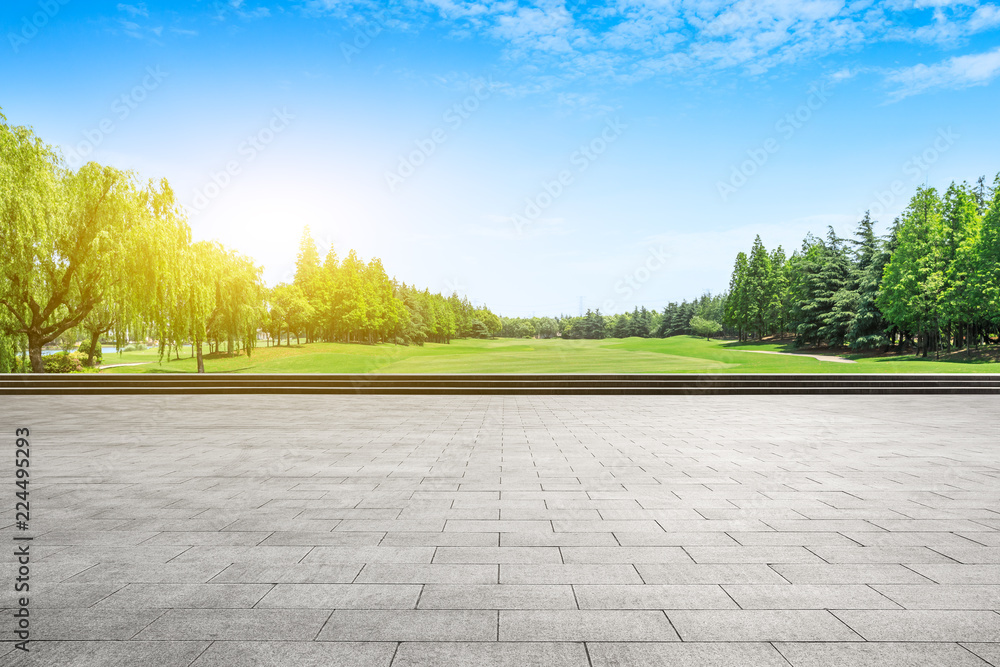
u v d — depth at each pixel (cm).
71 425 1148
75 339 3181
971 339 4103
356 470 723
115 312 2611
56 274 2388
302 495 597
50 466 746
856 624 313
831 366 2973
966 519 509
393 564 402
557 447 894
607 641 294
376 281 8175
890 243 4319
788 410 1397
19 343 2578
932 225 3825
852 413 1333
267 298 4009
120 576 379
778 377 1812
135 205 2388
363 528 485
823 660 276
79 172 2328
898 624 313
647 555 420
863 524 495
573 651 284
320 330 7425
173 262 2423
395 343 8338
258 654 281
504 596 349
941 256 3738
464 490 619
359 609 331
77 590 357
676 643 292
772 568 394
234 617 321
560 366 3434
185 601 341
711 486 636
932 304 3672
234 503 565
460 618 320
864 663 273
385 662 273
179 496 593
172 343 2700
